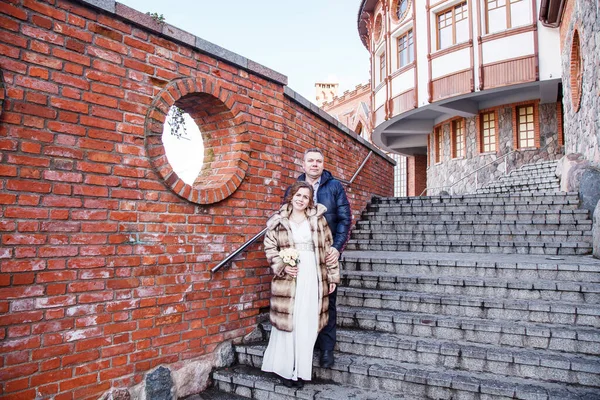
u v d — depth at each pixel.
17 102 2.42
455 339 3.50
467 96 13.96
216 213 3.65
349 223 3.48
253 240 3.91
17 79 2.42
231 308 3.77
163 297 3.18
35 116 2.49
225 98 3.71
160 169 3.14
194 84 3.43
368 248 6.59
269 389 3.25
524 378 2.96
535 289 3.82
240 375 3.43
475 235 6.16
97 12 2.83
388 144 20.30
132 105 3.02
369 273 4.80
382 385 3.13
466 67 13.78
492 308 3.69
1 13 2.36
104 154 2.84
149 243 3.10
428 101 14.75
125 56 2.98
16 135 2.41
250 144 3.99
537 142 14.07
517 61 12.77
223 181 3.76
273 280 3.22
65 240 2.61
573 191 7.09
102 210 2.81
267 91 4.26
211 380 3.53
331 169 6.54
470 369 3.14
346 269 5.25
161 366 3.15
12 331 2.36
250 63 3.97
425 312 3.97
